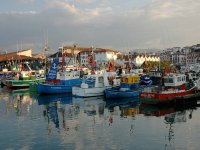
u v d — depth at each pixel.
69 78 60.69
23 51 171.00
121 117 35.53
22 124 33.25
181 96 41.25
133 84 51.81
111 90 49.41
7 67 148.38
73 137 27.39
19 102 50.78
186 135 27.05
